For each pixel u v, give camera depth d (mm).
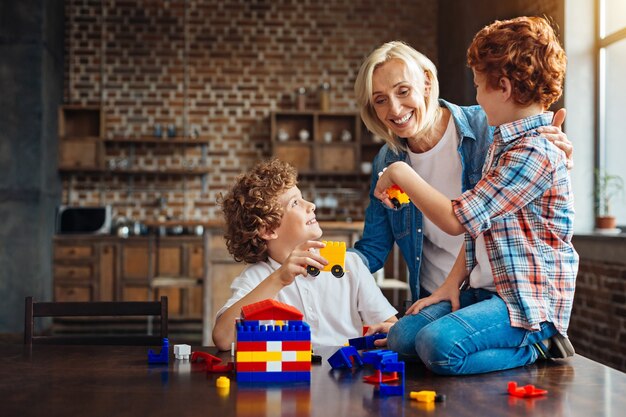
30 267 6121
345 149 7242
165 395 1092
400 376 1233
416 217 2014
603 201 4566
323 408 1014
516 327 1309
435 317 1404
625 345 3875
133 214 7340
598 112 4645
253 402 1047
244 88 7477
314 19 7547
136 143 7355
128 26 7387
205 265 4324
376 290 1776
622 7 4398
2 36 6145
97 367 1312
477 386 1170
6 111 6133
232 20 7488
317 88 7508
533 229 1363
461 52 6566
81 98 7324
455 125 1957
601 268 4168
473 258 1480
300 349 1192
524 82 1353
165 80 7406
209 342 4277
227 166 7445
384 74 1796
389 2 7594
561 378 1233
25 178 6156
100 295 6695
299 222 1649
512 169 1326
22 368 1305
